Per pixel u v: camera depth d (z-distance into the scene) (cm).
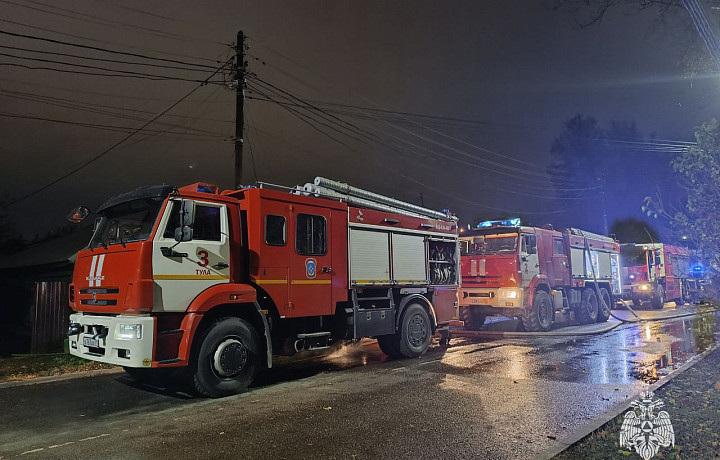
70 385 832
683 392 677
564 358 1023
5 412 664
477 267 1529
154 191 720
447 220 1255
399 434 542
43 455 494
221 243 767
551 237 1633
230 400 710
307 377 870
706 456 449
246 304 780
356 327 954
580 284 1745
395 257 1070
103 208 783
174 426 584
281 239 845
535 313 1482
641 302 2444
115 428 581
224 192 842
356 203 998
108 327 689
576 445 488
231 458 478
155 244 690
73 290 809
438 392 732
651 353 1082
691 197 492
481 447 499
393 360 1040
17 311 2027
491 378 830
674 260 2592
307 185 923
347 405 667
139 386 815
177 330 702
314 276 888
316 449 499
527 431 548
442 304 1187
